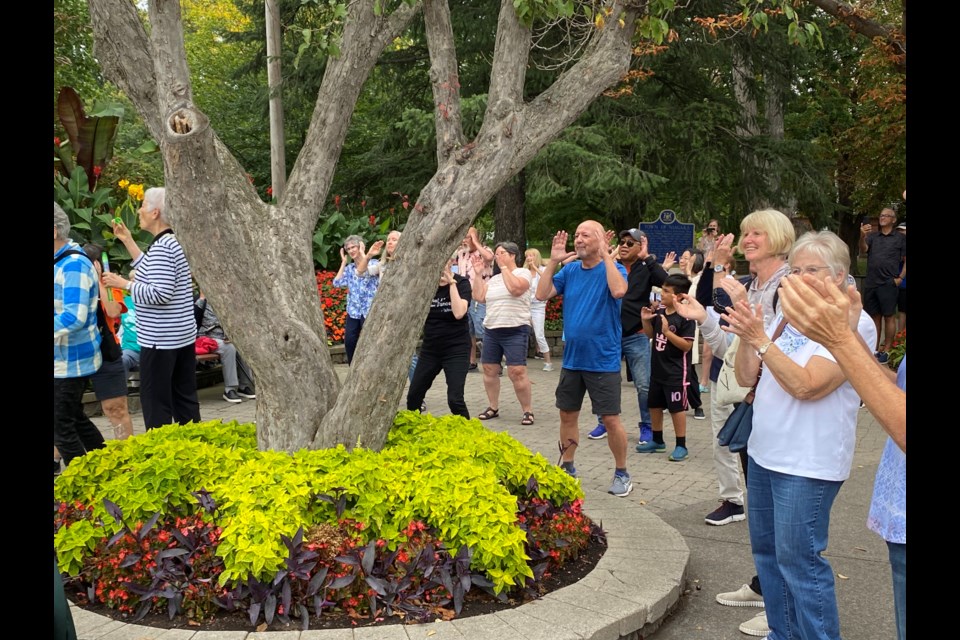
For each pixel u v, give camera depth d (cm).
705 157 1606
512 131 423
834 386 298
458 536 371
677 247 1458
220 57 3534
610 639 345
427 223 421
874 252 1298
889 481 235
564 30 591
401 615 348
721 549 499
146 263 586
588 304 583
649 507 589
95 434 609
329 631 326
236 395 993
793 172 1672
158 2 370
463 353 688
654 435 762
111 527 380
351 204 1936
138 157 1669
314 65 1645
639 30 484
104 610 361
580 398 604
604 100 1557
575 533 428
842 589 434
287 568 346
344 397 428
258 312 417
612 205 1641
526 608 356
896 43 828
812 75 2147
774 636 340
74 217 1066
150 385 595
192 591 350
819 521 311
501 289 877
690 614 403
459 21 1594
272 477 380
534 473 440
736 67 1739
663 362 723
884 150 2064
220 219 395
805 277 212
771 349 299
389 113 1927
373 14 470
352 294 930
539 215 2342
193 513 400
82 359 574
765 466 318
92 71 2239
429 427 500
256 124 2577
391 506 379
